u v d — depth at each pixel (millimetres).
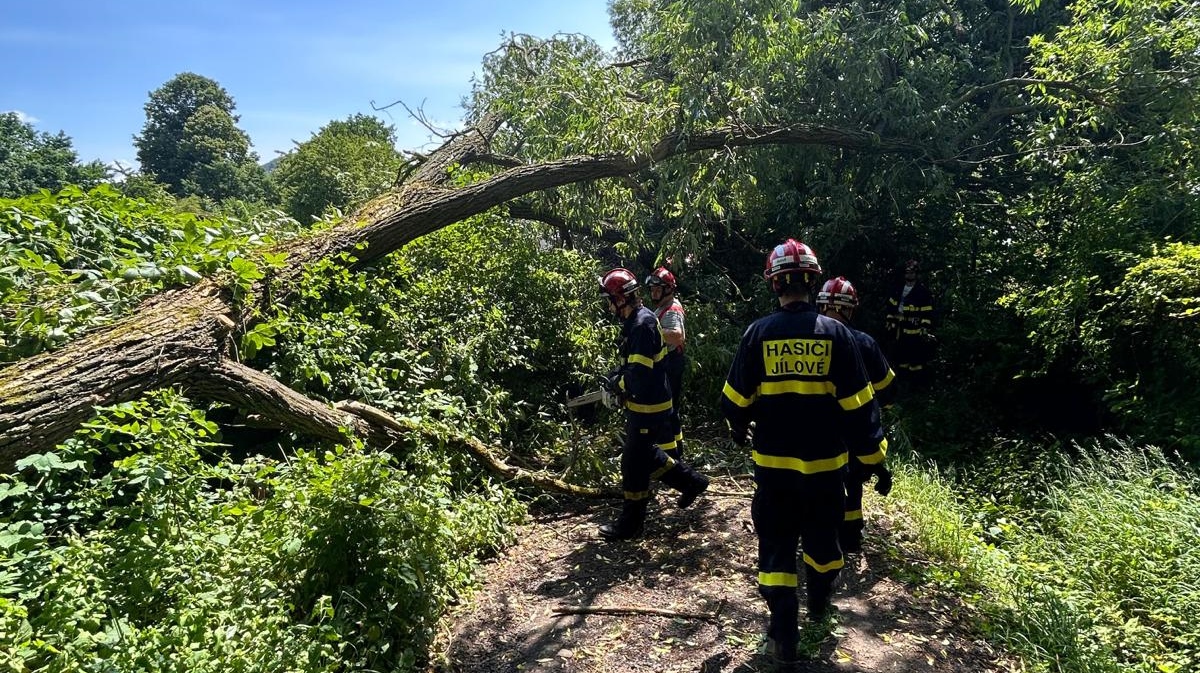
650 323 3930
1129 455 4695
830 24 7484
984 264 8750
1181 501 3926
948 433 6688
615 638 3078
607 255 9445
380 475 3084
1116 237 6090
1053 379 7023
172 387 3527
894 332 8320
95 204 4820
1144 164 6793
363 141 16062
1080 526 4055
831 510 2777
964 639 2992
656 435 3941
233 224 5438
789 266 2781
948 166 8367
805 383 2682
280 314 4559
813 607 2996
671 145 7148
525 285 6410
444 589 3354
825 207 8773
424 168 7828
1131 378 5797
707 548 3914
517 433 5535
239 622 2508
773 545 2760
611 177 7430
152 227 4992
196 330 3727
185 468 3051
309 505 3021
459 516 3797
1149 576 3463
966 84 8656
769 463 2746
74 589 2324
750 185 7715
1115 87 7004
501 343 5680
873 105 7883
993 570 3477
